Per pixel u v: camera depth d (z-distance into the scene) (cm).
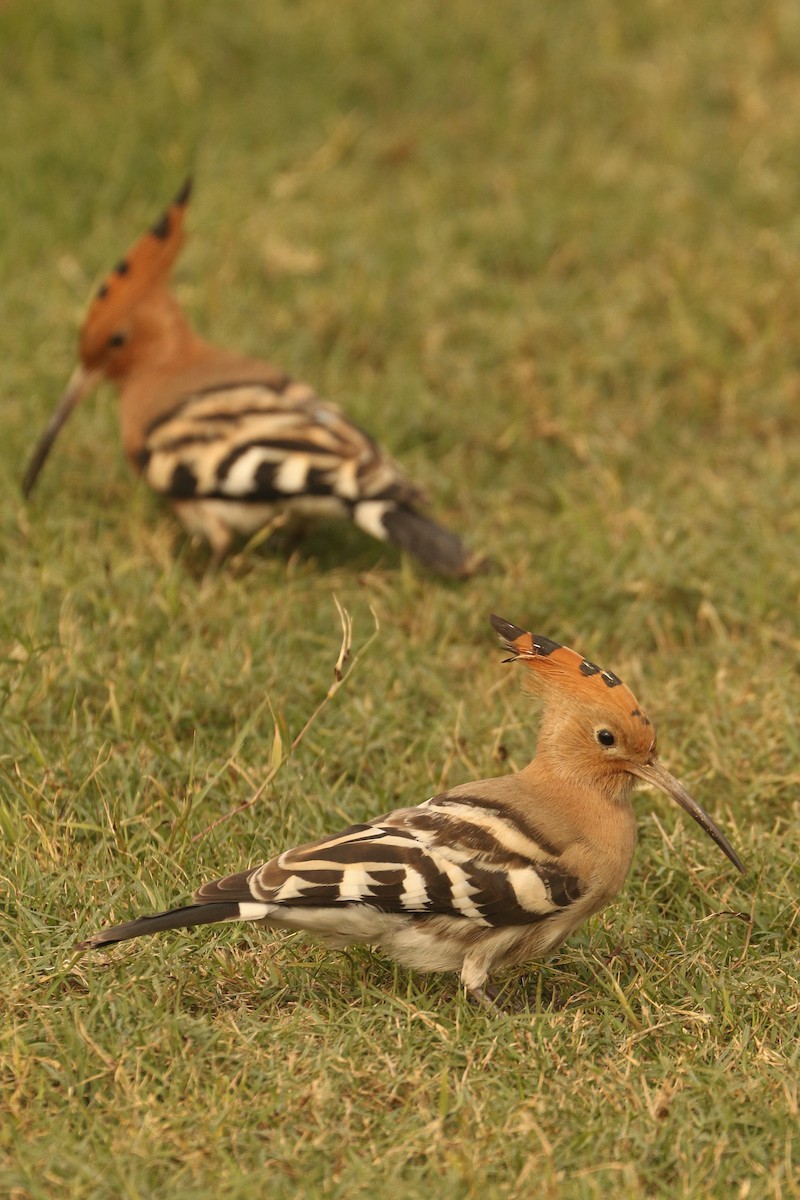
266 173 1742
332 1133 707
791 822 965
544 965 848
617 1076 747
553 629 1177
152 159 1731
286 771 983
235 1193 662
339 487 1197
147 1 1853
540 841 798
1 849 895
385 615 1173
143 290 1284
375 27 1894
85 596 1158
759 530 1253
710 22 1970
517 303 1563
